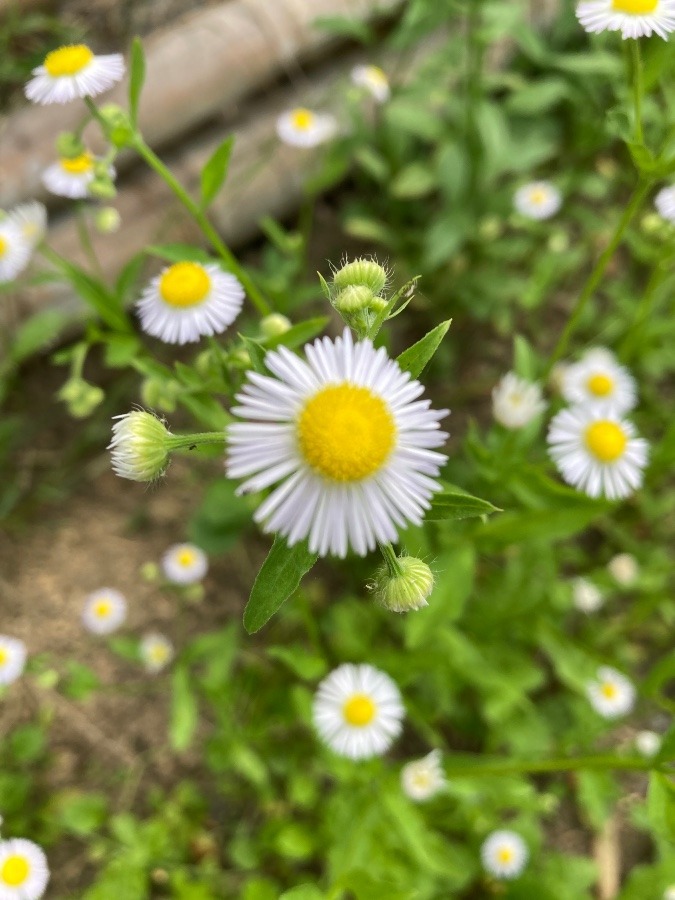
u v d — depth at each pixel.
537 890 0.13
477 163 0.17
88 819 0.13
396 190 0.17
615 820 0.15
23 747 0.13
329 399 0.06
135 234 0.16
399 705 0.12
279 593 0.07
